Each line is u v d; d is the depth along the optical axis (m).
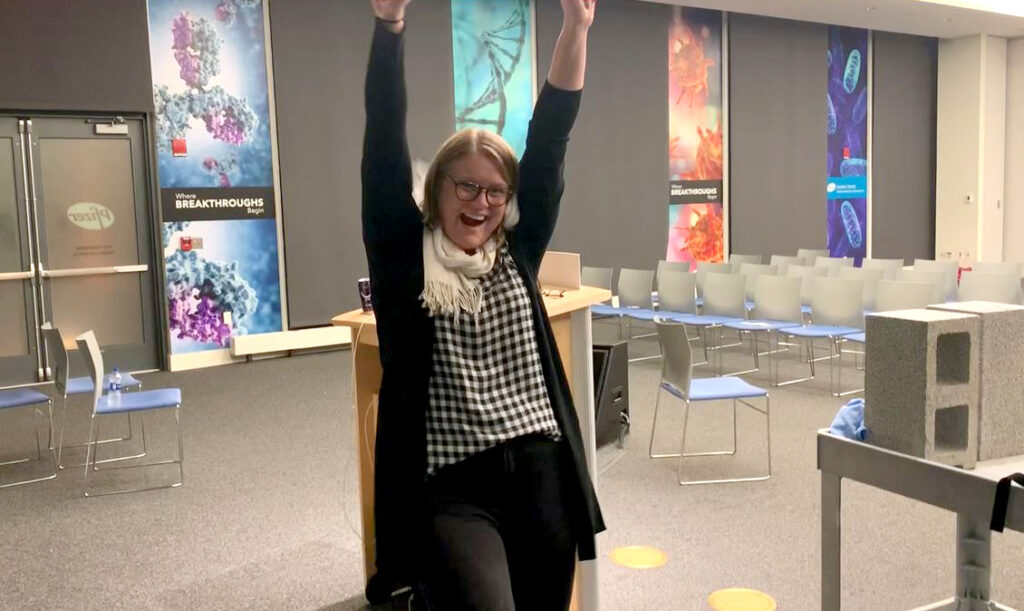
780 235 12.16
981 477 1.76
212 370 7.83
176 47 7.83
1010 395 1.96
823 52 12.33
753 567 3.26
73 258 7.55
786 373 7.05
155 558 3.49
